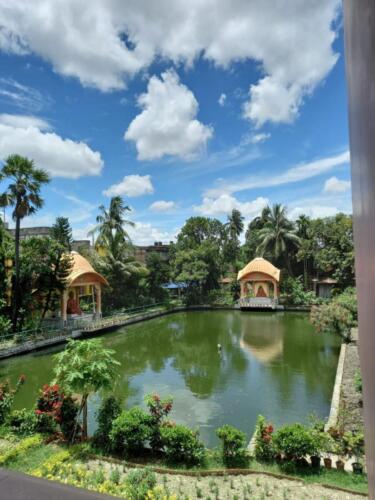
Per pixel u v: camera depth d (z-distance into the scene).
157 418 6.38
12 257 18.09
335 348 15.76
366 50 0.66
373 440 0.76
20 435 6.75
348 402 8.40
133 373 12.84
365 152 0.71
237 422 8.45
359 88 0.76
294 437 5.63
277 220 33.81
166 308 28.67
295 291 29.83
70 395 7.06
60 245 19.05
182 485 5.16
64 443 6.46
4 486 0.85
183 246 40.12
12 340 16.00
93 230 27.42
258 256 35.59
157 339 19.19
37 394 10.73
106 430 6.46
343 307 14.61
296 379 11.73
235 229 45.47
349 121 0.96
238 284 33.34
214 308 30.62
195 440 5.95
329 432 6.27
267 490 4.98
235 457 5.87
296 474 5.36
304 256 31.62
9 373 13.08
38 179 16.73
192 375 12.48
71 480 5.02
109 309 26.38
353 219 0.96
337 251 28.00
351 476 5.23
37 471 5.28
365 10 0.66
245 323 23.69
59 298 20.44
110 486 4.73
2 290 17.20
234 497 4.78
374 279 0.67
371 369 0.77
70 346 6.85
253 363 13.90
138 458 6.00
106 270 26.17
